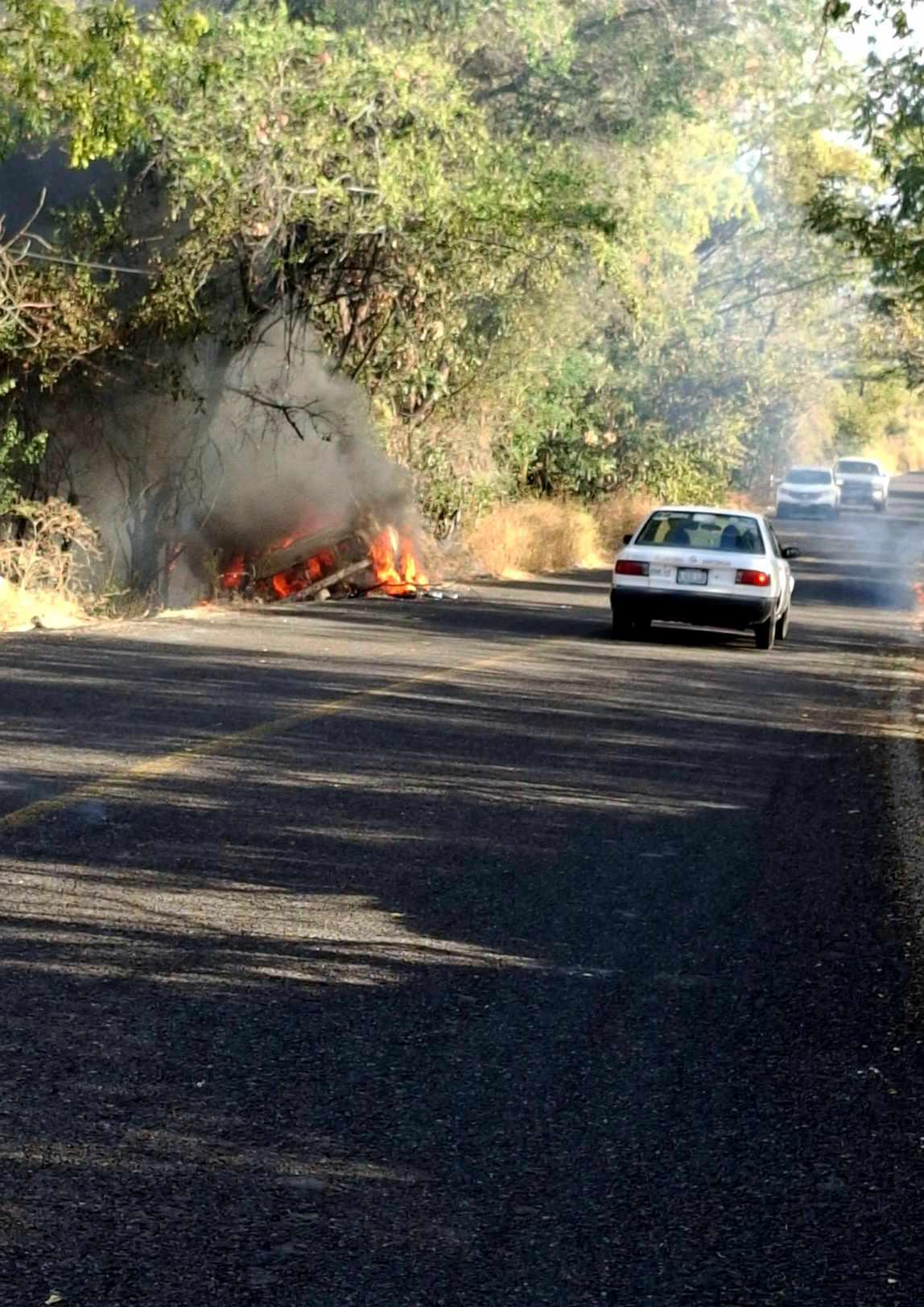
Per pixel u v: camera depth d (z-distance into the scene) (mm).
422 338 30453
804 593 35656
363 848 10188
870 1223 5285
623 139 37562
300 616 25547
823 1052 6910
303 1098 6133
